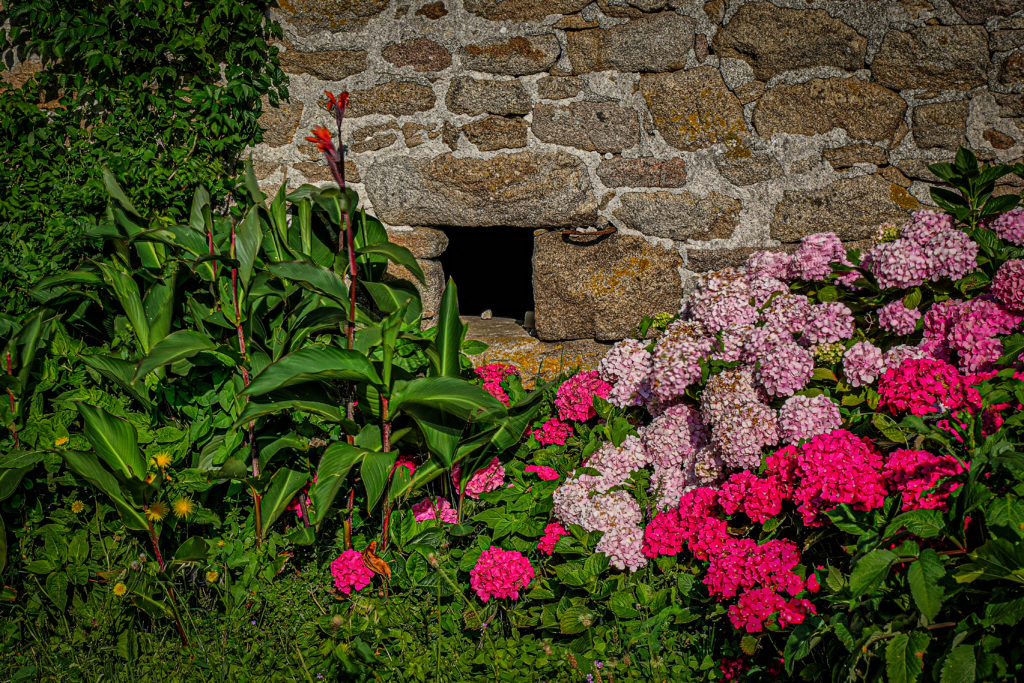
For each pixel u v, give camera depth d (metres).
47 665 2.58
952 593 1.89
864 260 2.88
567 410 3.24
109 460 2.60
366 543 2.77
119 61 3.64
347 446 2.61
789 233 3.52
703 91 3.46
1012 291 2.46
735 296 2.92
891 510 2.15
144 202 3.56
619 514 2.67
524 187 3.68
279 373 2.39
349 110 3.76
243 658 2.46
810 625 2.11
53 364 3.04
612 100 3.55
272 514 2.63
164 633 2.58
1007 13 3.15
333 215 3.15
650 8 3.43
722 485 2.52
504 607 2.65
